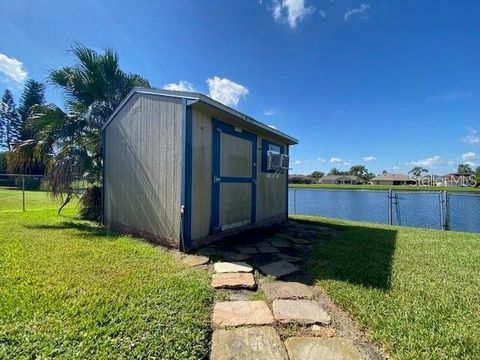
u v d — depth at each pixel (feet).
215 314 7.70
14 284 9.09
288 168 26.63
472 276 10.86
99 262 11.58
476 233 21.52
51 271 10.32
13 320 6.90
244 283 9.84
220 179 17.29
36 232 17.47
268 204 24.16
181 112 14.79
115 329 6.60
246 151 20.40
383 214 36.68
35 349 5.86
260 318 7.50
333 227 23.45
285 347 6.24
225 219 17.88
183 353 5.86
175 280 9.74
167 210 15.40
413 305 8.22
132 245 14.76
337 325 7.27
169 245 15.19
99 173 23.73
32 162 23.97
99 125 24.18
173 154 15.17
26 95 93.45
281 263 12.44
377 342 6.46
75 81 23.44
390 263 12.49
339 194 48.52
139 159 17.56
